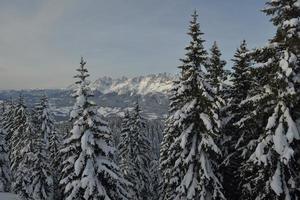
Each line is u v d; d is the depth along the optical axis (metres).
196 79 24.09
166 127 35.94
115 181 23.59
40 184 45.53
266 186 18.77
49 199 46.41
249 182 20.52
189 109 23.22
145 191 51.50
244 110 24.02
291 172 19.06
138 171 50.38
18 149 52.03
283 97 18.33
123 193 24.72
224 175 26.33
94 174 22.97
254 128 20.72
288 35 18.30
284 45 18.81
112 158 25.16
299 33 18.27
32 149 45.84
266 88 19.27
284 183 18.62
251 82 24.66
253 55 19.86
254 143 20.59
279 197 18.77
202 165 22.67
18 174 45.69
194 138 23.86
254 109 20.17
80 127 23.84
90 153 22.66
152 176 59.81
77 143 23.69
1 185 54.56
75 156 23.88
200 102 23.52
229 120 26.00
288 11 18.81
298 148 19.17
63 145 24.23
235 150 25.55
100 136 24.19
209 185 23.38
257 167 19.64
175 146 24.31
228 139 26.14
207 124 22.64
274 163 18.95
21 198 45.44
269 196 19.31
